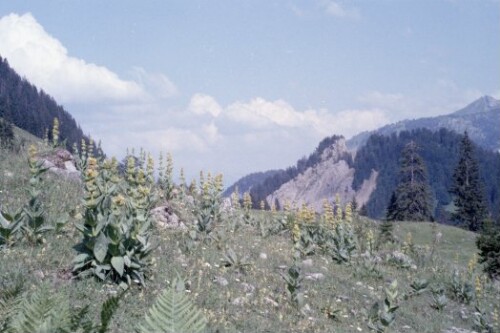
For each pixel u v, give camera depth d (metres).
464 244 55.41
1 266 8.23
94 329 1.73
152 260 10.30
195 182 22.23
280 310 11.00
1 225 9.83
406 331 13.09
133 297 8.51
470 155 91.69
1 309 1.77
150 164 18.67
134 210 10.78
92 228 9.30
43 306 1.71
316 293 13.45
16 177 14.90
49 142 20.97
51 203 13.37
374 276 17.95
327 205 21.31
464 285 19.28
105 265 9.21
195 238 14.59
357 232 29.16
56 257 9.67
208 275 11.64
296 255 12.50
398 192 85.81
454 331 14.38
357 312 12.81
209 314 8.96
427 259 26.28
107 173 16.19
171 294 1.65
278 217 23.53
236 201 24.03
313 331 10.35
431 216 86.00
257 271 13.55
